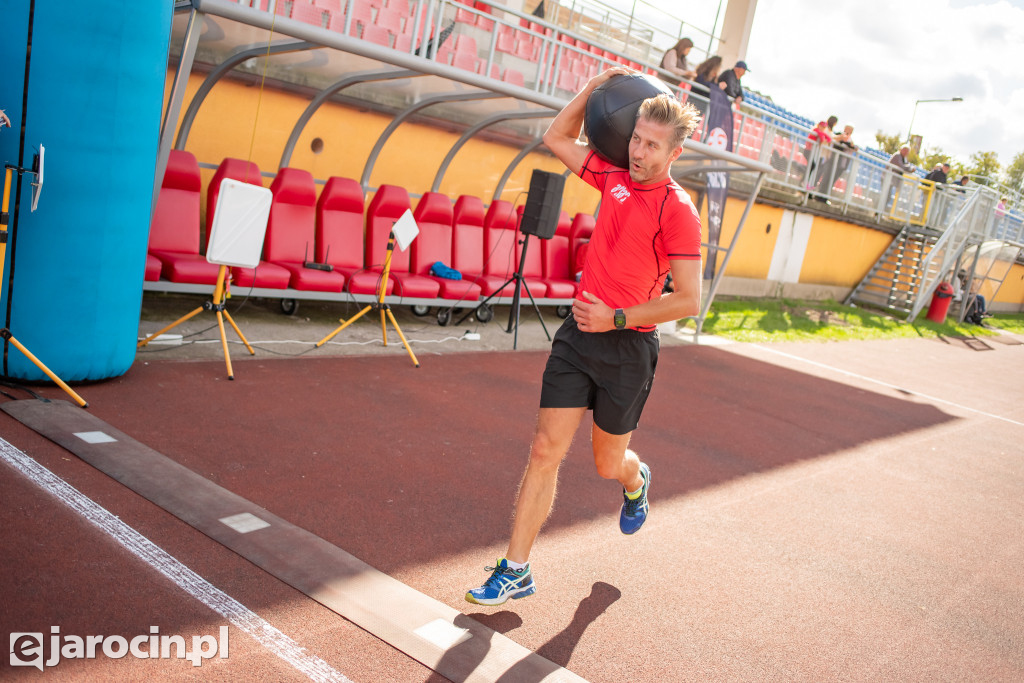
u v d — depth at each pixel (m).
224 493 3.46
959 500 5.82
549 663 2.65
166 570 2.75
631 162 2.59
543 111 8.56
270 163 8.34
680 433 6.27
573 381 2.84
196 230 7.07
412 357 6.63
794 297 18.39
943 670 3.20
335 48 6.27
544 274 10.56
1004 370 14.48
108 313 4.48
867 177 17.84
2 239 3.86
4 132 4.00
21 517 2.89
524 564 2.91
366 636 2.60
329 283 7.45
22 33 3.92
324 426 4.71
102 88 4.16
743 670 2.90
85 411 4.13
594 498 4.46
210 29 6.16
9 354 4.23
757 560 3.98
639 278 2.78
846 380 10.37
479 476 4.41
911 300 19.81
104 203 4.31
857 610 3.61
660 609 3.25
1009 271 25.58
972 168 53.50
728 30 18.95
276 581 2.82
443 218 9.15
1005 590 4.23
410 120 9.34
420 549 3.36
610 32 15.41
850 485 5.70
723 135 11.68
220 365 5.58
